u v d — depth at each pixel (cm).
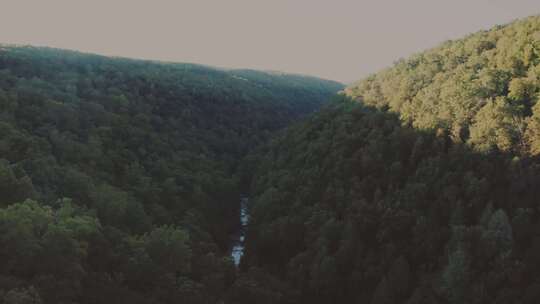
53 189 6712
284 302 6025
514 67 7806
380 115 9450
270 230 7894
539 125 6356
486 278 5259
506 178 6269
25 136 7606
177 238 5750
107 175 8419
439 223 6322
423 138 7694
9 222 4362
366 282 6200
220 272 6144
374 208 6969
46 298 3906
